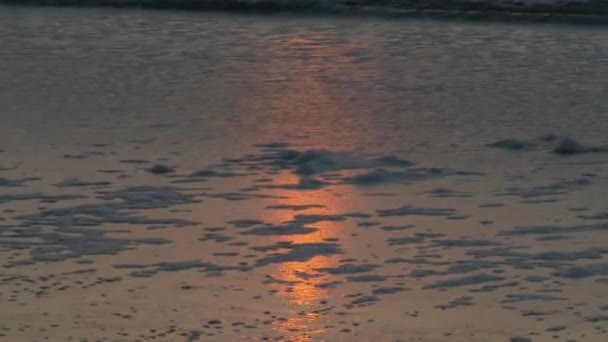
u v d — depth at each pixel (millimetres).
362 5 44094
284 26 39938
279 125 23219
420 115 24391
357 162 19734
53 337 11750
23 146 20875
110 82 28328
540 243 15062
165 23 40375
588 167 19375
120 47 34500
